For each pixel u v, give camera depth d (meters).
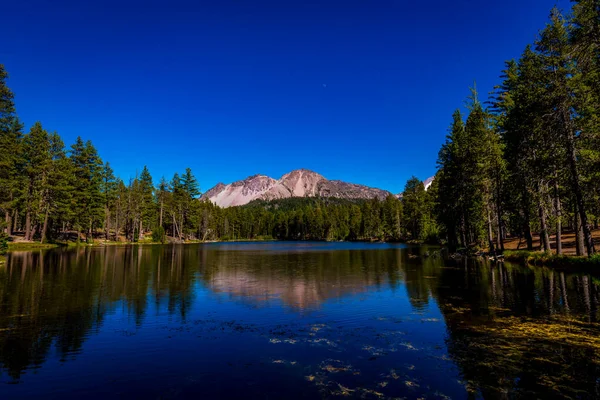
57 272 23.33
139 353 8.63
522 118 25.77
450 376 7.06
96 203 59.81
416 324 11.08
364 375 7.18
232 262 33.31
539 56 23.05
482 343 9.02
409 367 7.57
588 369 7.27
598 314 11.61
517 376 6.98
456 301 14.26
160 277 22.09
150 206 79.38
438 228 67.75
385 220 103.81
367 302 14.64
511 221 35.22
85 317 12.07
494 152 31.19
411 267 27.73
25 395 6.43
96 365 7.86
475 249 38.88
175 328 10.85
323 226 142.75
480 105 36.09
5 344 9.25
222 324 11.33
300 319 11.98
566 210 26.11
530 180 25.94
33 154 47.53
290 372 7.39
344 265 30.30
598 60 18.14
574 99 20.39
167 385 6.80
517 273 21.64
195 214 90.94
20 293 16.20
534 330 9.99
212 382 6.93
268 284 19.61
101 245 60.28
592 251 20.20
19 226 60.59
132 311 13.05
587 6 17.17
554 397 6.11
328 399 6.13
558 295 14.68
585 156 20.47
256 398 6.20
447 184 44.50
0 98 31.47
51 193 49.00
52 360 8.16
